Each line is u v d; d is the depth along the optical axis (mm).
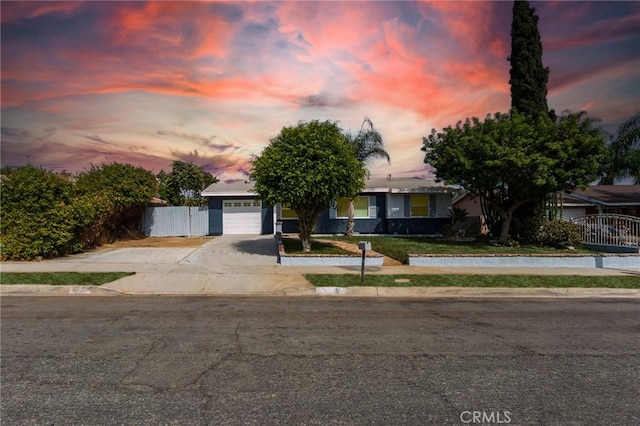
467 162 16969
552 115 20234
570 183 17250
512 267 14492
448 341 6234
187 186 40781
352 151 15805
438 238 21859
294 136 14977
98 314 7887
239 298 9742
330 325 7148
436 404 4078
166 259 15242
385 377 4758
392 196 24781
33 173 15836
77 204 16453
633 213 27562
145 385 4469
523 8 20594
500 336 6559
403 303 9328
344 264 14227
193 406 3979
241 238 21828
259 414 3826
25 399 4109
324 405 4023
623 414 3908
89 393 4258
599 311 8664
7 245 14492
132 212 22297
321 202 15438
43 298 9617
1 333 6488
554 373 4949
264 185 14711
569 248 17484
